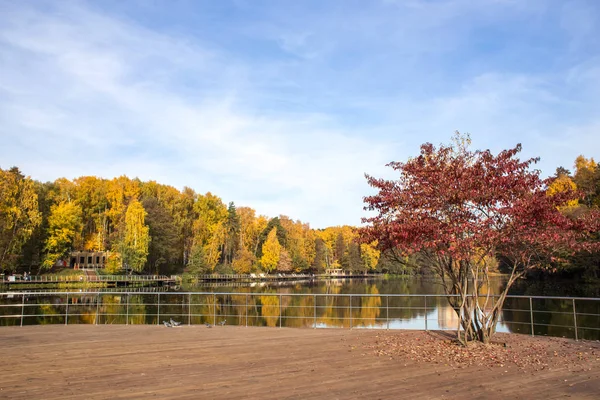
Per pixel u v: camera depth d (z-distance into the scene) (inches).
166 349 500.1
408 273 4315.9
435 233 461.7
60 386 348.8
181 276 3484.3
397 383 354.9
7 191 2556.6
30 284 2411.4
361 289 2667.3
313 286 3152.1
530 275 2317.9
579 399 313.1
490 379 366.9
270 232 4185.5
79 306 1571.1
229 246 4325.8
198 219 4252.0
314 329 652.1
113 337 584.7
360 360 439.5
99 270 3132.4
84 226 3636.8
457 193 470.3
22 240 2591.0
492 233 448.8
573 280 2089.1
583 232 499.8
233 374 385.1
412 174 524.1
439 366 413.4
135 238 3009.4
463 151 537.0
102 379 369.7
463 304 515.8
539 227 480.1
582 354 465.4
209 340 558.9
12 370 401.7
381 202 537.6
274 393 327.9
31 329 663.8
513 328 957.2
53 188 3718.0
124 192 3917.3
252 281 3934.5
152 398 317.1
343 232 5383.9
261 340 557.9
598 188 2193.7
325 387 343.6
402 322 1060.5
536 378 370.3
